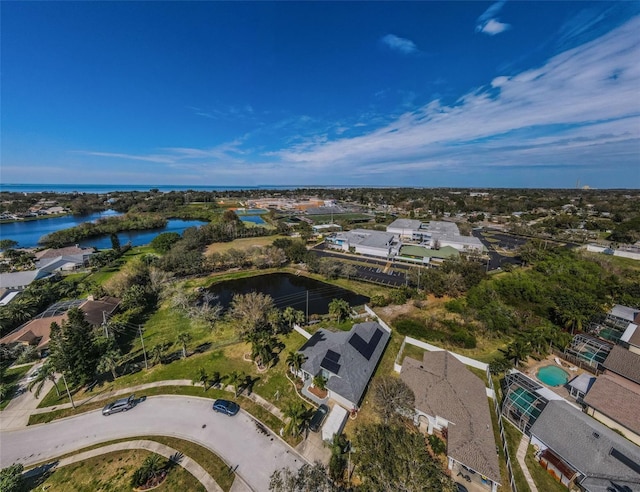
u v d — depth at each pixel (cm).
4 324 4631
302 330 4644
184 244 9212
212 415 3062
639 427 2627
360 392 3181
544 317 4938
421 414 2927
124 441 2762
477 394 3047
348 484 2325
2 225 15350
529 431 2722
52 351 3422
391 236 10544
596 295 5344
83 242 11862
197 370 3788
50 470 2494
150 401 3256
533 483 2356
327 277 7400
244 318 4803
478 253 8975
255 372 3738
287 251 8456
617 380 3400
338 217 17388
